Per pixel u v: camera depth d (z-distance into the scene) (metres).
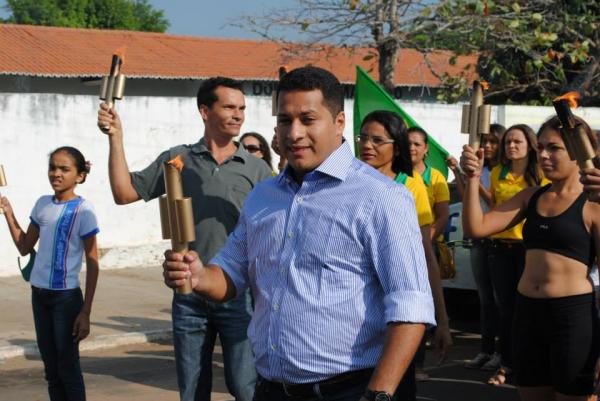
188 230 3.25
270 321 3.47
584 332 4.99
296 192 3.52
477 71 16.12
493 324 8.37
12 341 9.54
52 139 14.46
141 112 15.26
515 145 7.67
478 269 8.30
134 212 15.39
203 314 5.21
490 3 14.00
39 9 49.94
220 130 5.35
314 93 3.41
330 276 3.38
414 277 3.30
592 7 15.81
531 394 5.21
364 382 3.40
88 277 6.33
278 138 3.51
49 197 6.45
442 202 7.50
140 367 8.78
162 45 24.44
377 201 3.35
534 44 14.83
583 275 5.04
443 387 7.79
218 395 7.68
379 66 15.79
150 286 13.35
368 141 5.89
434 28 15.18
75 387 6.26
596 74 15.86
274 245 3.49
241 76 23.22
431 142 8.55
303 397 3.43
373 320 3.38
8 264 14.04
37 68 20.97
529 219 5.18
